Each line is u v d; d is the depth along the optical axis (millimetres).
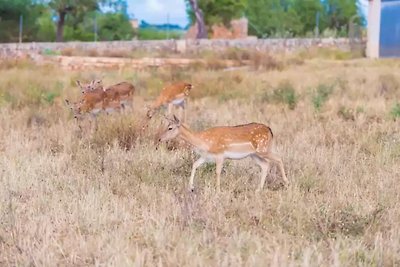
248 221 12453
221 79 36938
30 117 23781
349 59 56469
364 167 16219
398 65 47625
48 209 13047
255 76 40062
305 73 42094
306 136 20266
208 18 95938
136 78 37250
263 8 105000
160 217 12289
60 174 15664
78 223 12148
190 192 13703
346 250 10688
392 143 18500
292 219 12461
